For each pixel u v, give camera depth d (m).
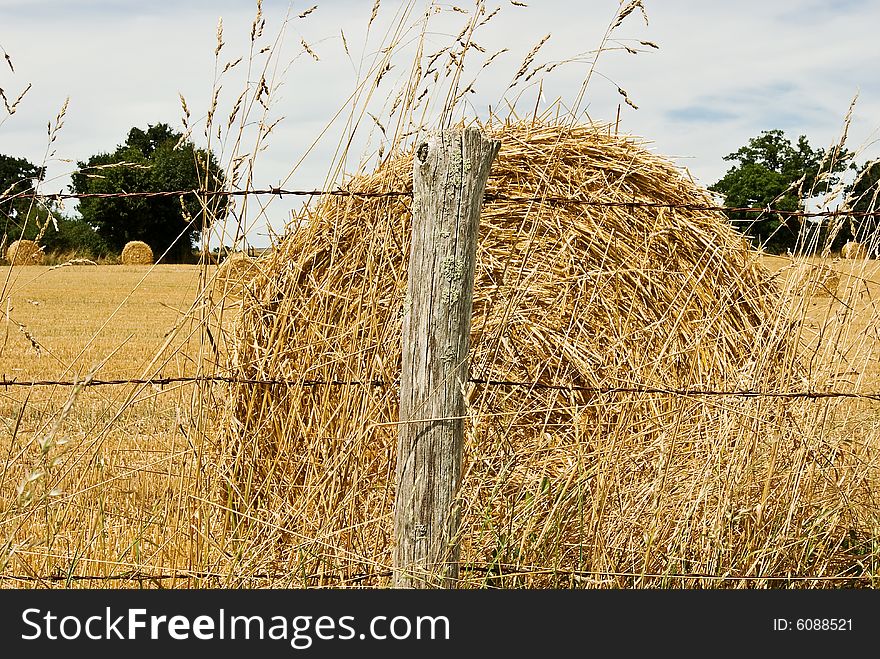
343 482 5.85
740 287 6.66
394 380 5.96
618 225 6.73
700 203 6.82
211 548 5.51
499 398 6.67
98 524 5.64
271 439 6.30
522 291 6.30
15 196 5.39
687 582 5.48
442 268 4.68
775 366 6.31
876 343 6.19
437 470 4.76
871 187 6.14
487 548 5.69
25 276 37.22
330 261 6.34
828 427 5.95
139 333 20.84
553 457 6.41
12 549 5.02
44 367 14.56
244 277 6.41
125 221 52.94
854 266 6.24
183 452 5.54
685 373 6.56
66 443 4.41
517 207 6.73
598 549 5.45
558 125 6.80
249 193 5.48
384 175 6.23
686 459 5.90
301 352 6.28
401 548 4.84
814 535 5.76
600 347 6.73
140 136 69.38
